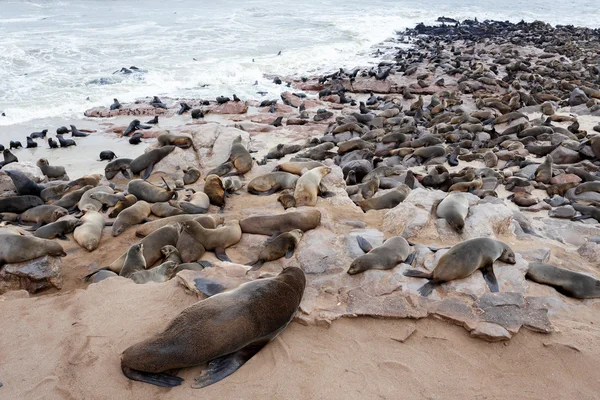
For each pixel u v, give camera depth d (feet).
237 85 78.79
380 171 41.81
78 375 13.84
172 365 13.51
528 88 76.64
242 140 44.96
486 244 19.76
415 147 49.67
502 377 14.65
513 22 171.22
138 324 16.01
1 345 15.08
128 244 28.14
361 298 17.40
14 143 50.49
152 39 99.50
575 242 29.71
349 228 26.18
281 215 25.79
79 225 29.19
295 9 167.02
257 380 13.82
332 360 14.75
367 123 58.13
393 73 88.94
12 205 33.58
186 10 144.25
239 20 133.59
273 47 103.55
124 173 41.27
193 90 74.28
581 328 16.90
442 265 18.71
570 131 53.72
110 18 120.16
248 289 15.42
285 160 48.08
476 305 17.15
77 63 79.20
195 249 24.71
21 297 18.90
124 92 69.56
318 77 86.17
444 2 223.92
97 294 17.92
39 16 116.26
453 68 91.35
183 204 31.86
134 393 13.24
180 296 17.56
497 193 39.45
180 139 43.65
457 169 45.34
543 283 19.88
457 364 14.98
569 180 40.19
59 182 40.29
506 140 51.29
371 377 14.20
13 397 13.12
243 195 35.01
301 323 16.26
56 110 61.52
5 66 74.33
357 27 138.82
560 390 14.32
